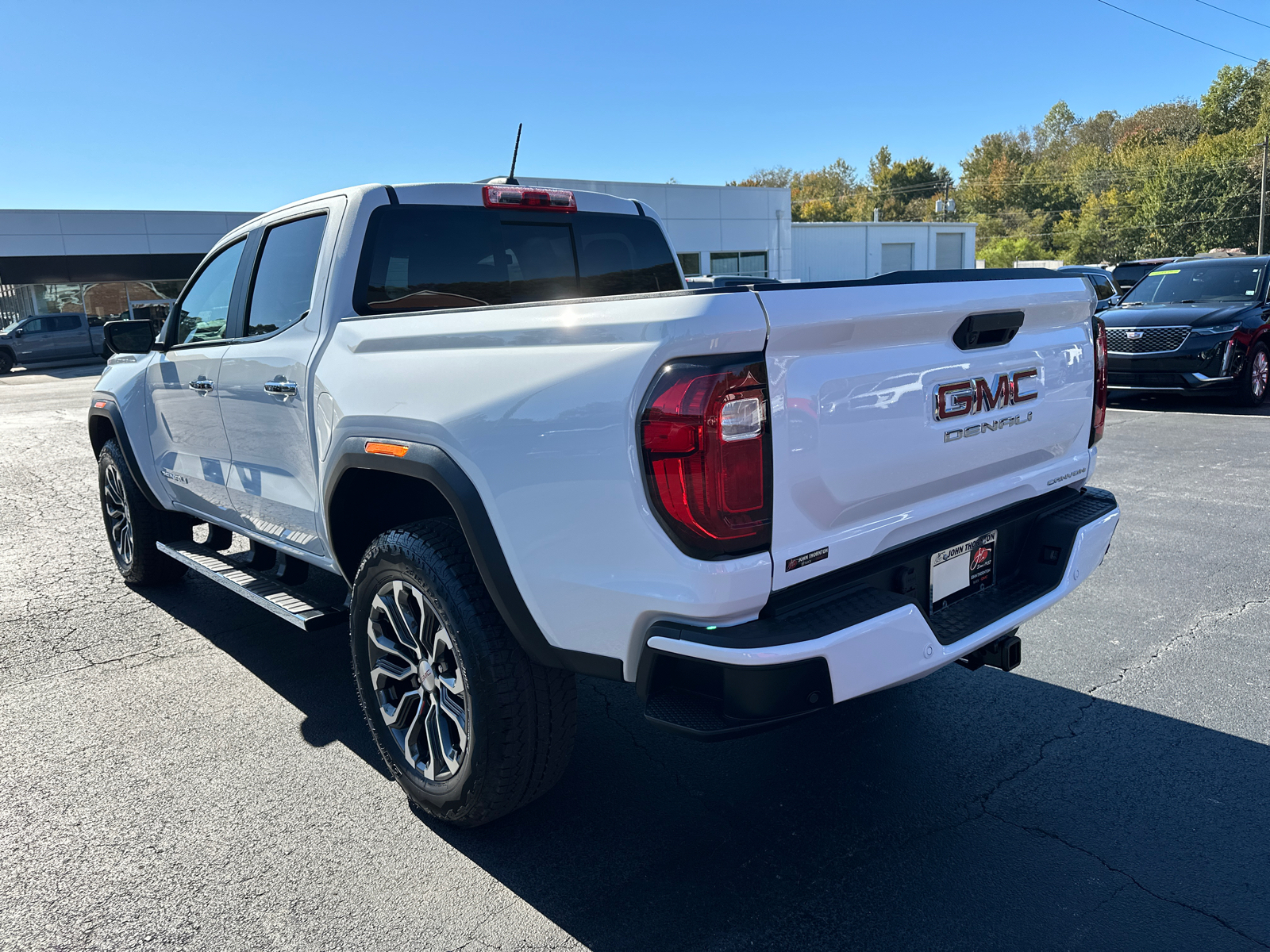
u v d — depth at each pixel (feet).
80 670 13.12
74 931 7.48
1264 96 285.02
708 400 6.13
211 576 12.21
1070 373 9.25
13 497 26.37
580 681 12.59
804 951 6.98
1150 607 14.16
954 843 8.35
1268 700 10.98
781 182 444.96
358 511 9.78
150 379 14.23
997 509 8.79
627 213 13.26
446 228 11.07
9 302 100.48
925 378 7.45
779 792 9.39
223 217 108.06
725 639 6.36
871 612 6.80
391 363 8.65
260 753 10.55
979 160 395.96
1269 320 34.19
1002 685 11.71
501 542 7.48
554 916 7.51
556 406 6.94
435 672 8.47
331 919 7.55
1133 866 7.93
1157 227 259.80
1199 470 23.58
